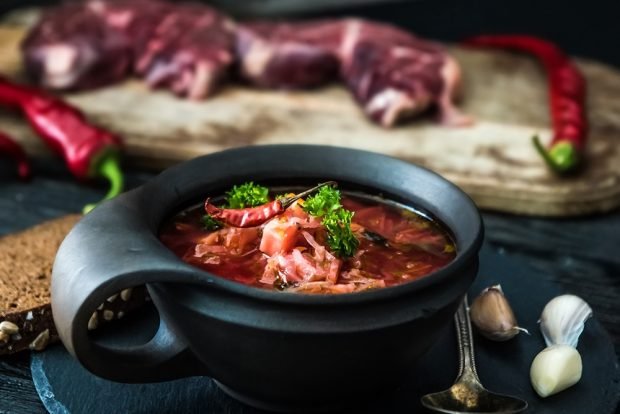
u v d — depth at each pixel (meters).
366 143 0.86
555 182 0.80
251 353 0.52
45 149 0.86
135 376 0.53
